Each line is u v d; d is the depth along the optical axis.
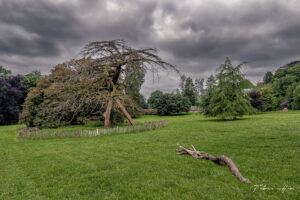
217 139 10.85
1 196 4.53
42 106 22.45
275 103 44.88
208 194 4.09
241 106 25.42
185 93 77.88
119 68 18.27
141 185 4.76
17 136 18.22
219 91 26.97
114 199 4.09
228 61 26.72
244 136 11.27
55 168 6.63
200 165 6.22
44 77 24.67
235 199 3.81
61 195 4.41
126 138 13.05
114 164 6.76
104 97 18.72
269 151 7.46
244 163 6.11
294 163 5.88
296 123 16.48
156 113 63.84
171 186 4.63
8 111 40.22
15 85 45.81
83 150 9.59
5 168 7.06
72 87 18.98
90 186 4.88
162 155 7.72
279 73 62.78
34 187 5.02
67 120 25.20
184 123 24.09
